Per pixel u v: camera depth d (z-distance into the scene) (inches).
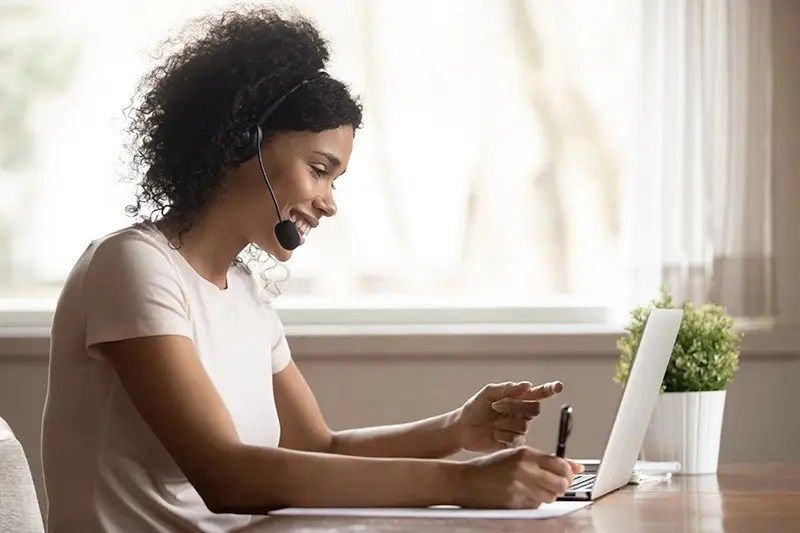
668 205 153.9
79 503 81.3
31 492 62.3
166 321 78.4
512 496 67.7
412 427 97.2
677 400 95.8
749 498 75.8
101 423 81.3
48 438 82.8
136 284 79.1
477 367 156.6
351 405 156.9
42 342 157.6
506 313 164.6
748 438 154.7
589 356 155.3
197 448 74.6
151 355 77.2
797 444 154.2
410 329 158.6
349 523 61.7
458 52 166.6
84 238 168.9
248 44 85.4
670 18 155.1
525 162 166.1
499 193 166.4
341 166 87.8
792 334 152.3
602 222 164.7
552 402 156.0
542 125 165.8
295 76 84.7
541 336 154.9
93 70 169.0
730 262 153.7
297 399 100.5
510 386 92.7
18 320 165.9
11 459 61.7
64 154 169.0
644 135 155.2
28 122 169.8
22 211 169.5
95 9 168.9
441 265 166.7
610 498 76.5
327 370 157.6
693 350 96.7
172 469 81.9
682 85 154.9
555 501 73.3
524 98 165.9
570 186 165.3
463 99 166.7
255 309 93.6
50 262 168.9
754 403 154.6
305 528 59.4
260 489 71.8
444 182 166.9
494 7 165.9
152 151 87.5
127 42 168.4
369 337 156.1
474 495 68.1
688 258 153.5
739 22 155.2
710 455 96.6
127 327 77.8
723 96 155.1
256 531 58.6
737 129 154.8
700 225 153.9
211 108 84.6
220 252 87.7
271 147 85.1
